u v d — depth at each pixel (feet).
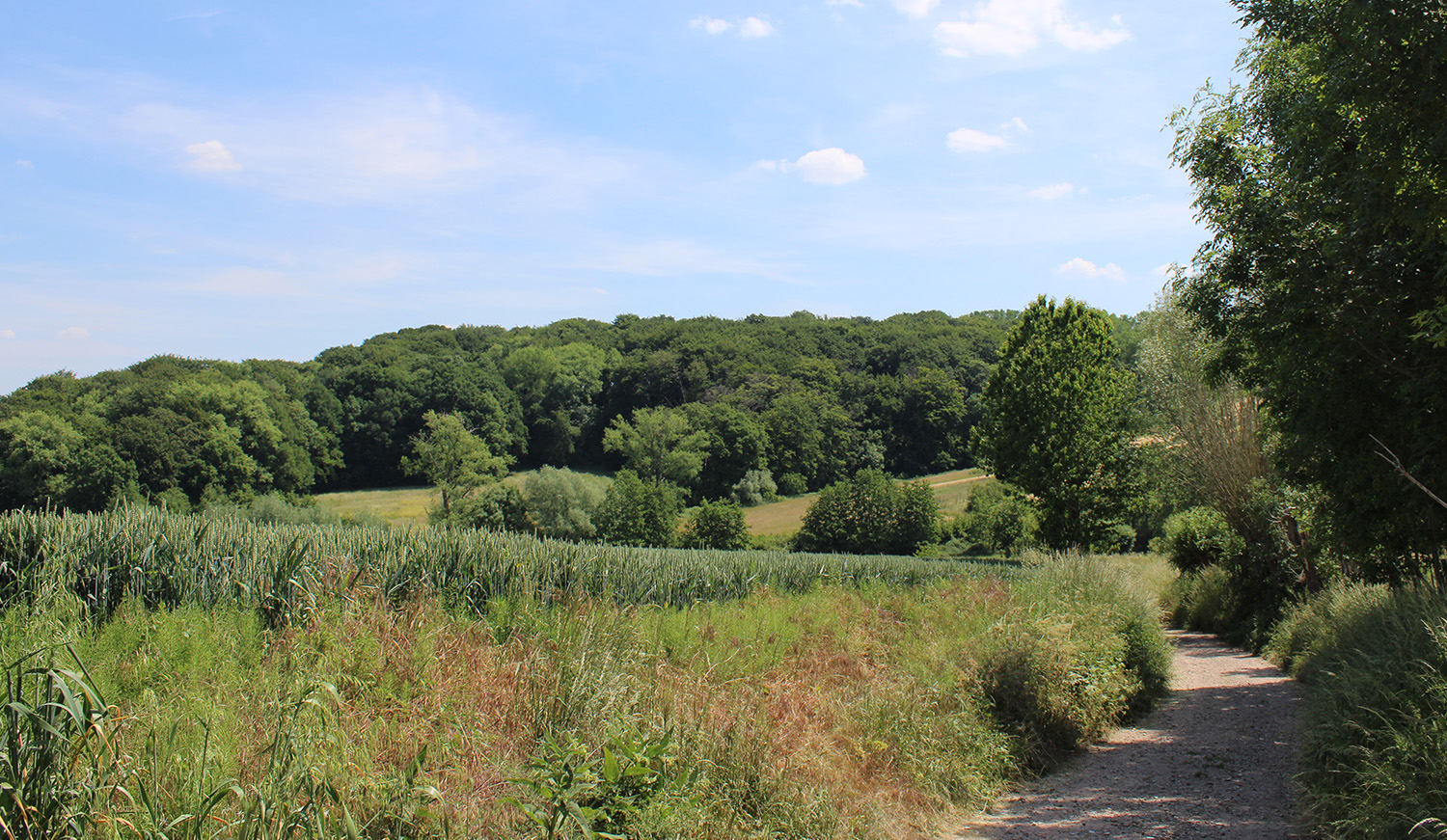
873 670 29.68
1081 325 103.35
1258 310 37.70
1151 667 41.75
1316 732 21.98
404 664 19.76
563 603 27.84
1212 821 21.70
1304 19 28.76
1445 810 14.96
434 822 13.23
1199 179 39.78
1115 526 106.93
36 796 9.86
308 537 26.84
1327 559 55.42
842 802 19.12
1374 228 27.73
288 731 13.42
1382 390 31.91
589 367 275.18
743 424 227.20
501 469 195.93
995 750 25.85
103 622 19.95
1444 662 19.51
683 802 15.42
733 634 30.17
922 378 247.70
